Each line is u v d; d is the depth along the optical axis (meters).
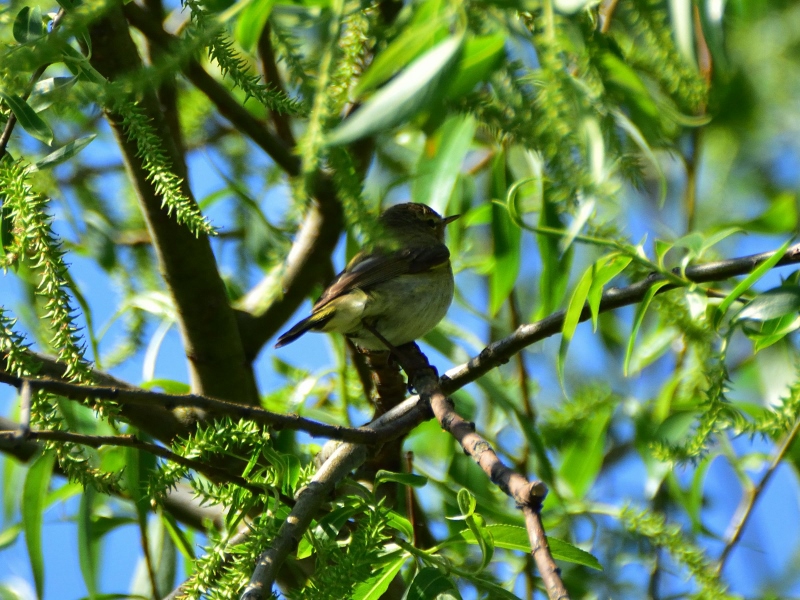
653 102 6.32
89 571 7.55
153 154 5.38
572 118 4.00
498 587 5.97
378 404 8.94
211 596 5.55
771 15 8.72
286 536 5.77
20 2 6.69
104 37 7.10
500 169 9.98
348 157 4.09
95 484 5.38
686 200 10.12
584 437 10.46
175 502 9.13
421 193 9.17
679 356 10.64
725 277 6.82
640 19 5.35
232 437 5.77
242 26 6.38
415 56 5.08
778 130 10.15
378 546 5.60
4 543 9.63
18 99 5.51
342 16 4.03
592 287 6.79
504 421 11.09
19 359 5.27
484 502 8.52
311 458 9.14
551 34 4.05
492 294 10.84
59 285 5.41
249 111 10.73
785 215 8.10
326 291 10.53
